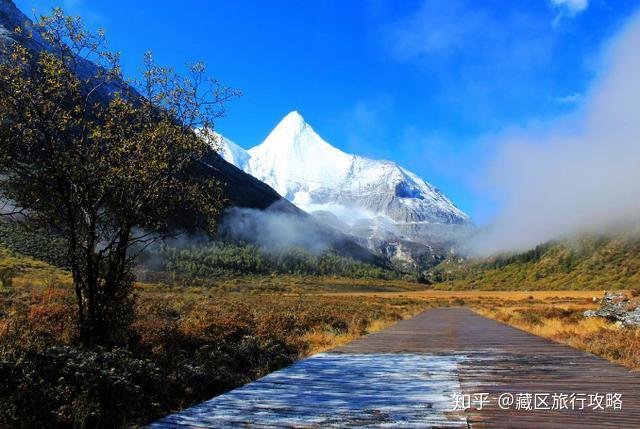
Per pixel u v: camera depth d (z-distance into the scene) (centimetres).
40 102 1066
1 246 5381
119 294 1206
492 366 1038
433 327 2314
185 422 592
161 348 1188
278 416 620
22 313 1320
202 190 1318
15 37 1102
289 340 1725
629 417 595
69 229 1148
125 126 1223
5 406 677
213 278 13375
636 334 1673
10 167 1070
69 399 755
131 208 1175
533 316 2953
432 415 618
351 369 1023
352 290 17062
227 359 1291
